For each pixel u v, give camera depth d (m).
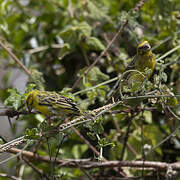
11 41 12.14
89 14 11.69
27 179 10.66
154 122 10.77
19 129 10.96
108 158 10.28
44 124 6.99
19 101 7.68
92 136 6.91
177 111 9.17
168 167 8.80
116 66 11.00
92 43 10.33
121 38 11.47
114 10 12.08
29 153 9.33
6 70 11.78
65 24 12.06
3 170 10.31
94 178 9.71
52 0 12.20
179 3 11.70
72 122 7.07
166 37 11.11
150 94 7.64
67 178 9.67
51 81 11.94
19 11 12.54
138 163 9.03
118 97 8.27
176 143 10.26
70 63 12.02
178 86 10.28
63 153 10.33
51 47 11.93
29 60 11.67
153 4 11.24
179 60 10.09
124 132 10.15
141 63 9.04
